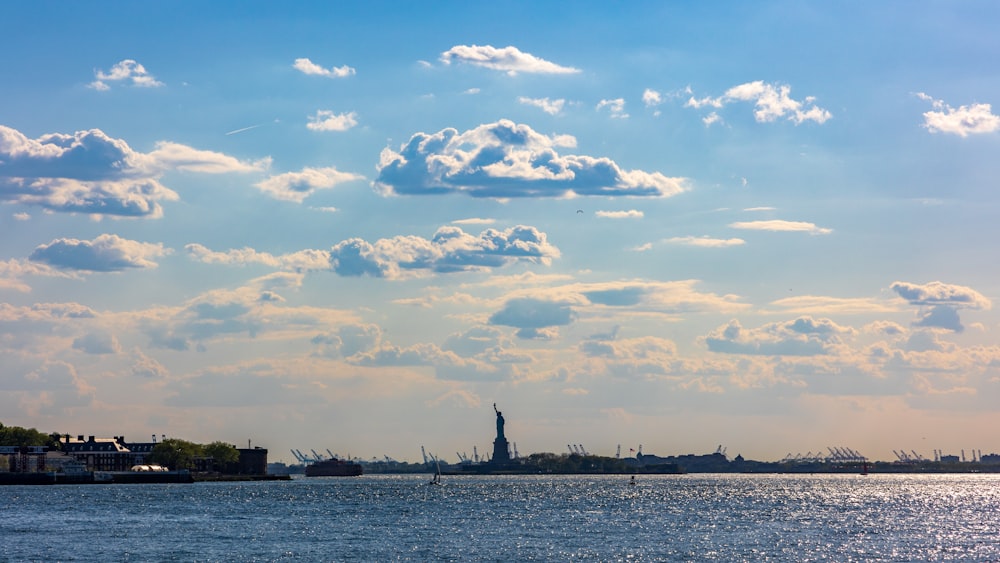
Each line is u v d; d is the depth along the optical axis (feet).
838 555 636.48
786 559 616.80
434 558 621.31
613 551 653.71
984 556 634.43
